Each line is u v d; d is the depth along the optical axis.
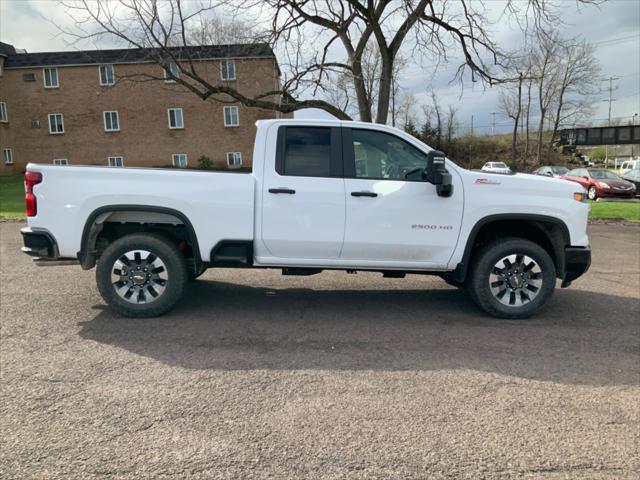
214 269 7.61
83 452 2.71
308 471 2.57
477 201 5.06
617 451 2.78
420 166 5.14
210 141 35.56
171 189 4.93
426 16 14.45
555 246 5.38
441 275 5.60
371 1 13.67
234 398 3.36
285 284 6.70
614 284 6.93
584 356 4.19
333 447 2.78
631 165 37.09
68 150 36.03
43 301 5.70
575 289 6.62
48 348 4.24
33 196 4.91
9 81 35.53
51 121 35.88
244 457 2.68
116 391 3.44
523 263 5.16
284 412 3.17
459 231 5.09
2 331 4.66
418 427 3.01
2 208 18.27
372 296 6.12
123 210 4.92
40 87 35.59
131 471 2.55
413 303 5.82
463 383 3.63
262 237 5.02
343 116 14.34
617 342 4.54
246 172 5.12
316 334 4.68
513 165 51.44
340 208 4.98
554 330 4.87
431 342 4.50
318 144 5.09
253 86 24.20
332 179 5.02
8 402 3.26
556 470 2.60
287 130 5.09
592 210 16.48
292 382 3.62
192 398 3.35
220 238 5.01
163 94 35.22
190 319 5.09
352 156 5.09
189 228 4.98
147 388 3.49
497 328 4.92
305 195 4.97
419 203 5.02
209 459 2.66
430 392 3.48
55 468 2.56
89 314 5.22
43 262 5.05
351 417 3.12
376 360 4.06
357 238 5.04
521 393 3.49
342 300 5.92
